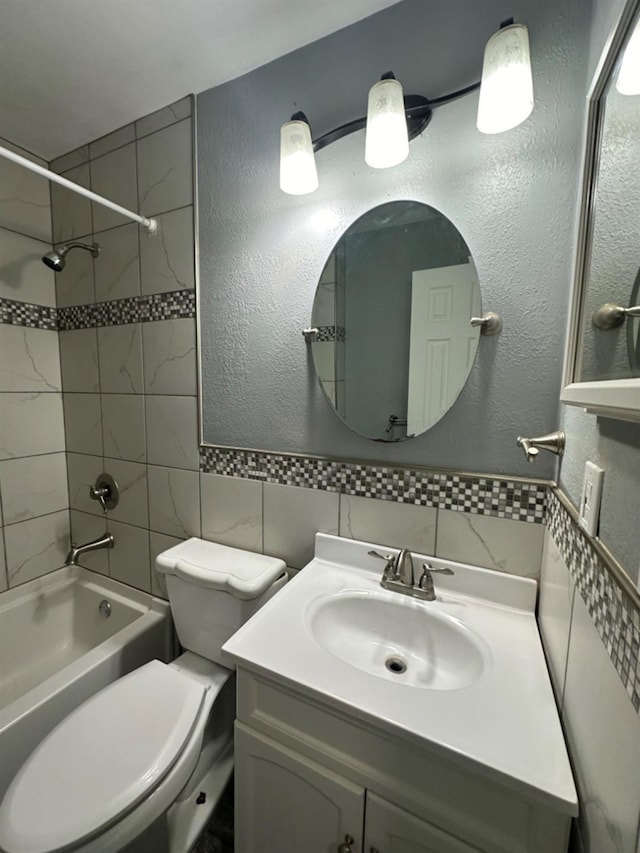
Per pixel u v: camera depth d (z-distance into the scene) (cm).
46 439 167
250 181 118
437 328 98
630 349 47
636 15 50
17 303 155
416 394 101
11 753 99
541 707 65
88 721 90
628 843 38
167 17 97
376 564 108
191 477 141
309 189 102
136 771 79
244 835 82
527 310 88
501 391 92
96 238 152
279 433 122
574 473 70
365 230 104
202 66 114
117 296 149
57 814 71
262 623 84
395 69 97
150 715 92
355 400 109
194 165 127
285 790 75
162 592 154
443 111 92
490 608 93
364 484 110
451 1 90
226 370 129
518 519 92
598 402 45
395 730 61
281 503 123
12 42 105
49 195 163
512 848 57
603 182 62
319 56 105
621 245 52
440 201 95
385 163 90
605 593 48
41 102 128
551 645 75
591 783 49
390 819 65
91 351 159
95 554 171
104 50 108
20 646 157
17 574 160
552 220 84
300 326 115
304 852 75
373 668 89
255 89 115
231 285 125
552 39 81
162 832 92
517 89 73
